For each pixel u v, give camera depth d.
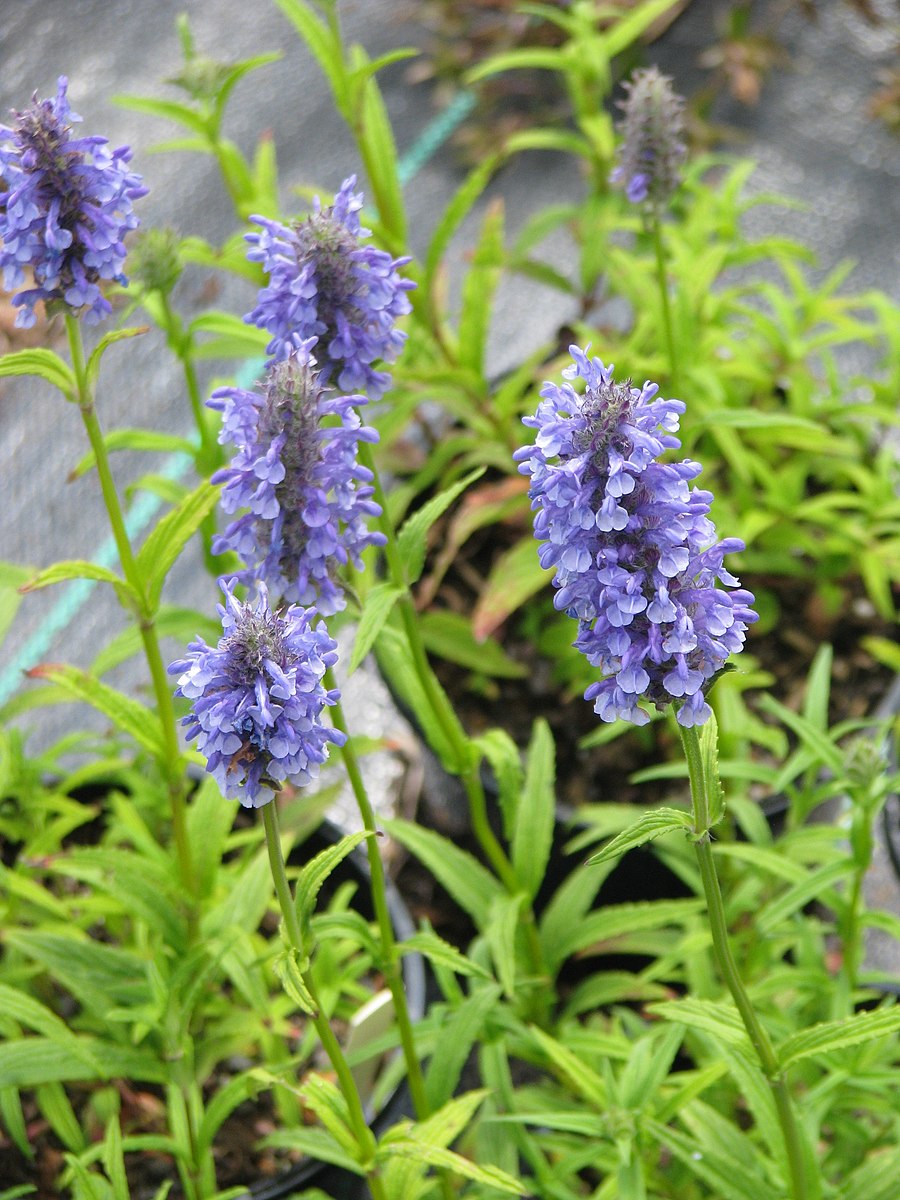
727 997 0.56
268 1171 0.58
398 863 0.70
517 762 0.56
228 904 0.54
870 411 0.70
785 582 0.73
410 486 0.71
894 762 0.65
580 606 0.40
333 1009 0.58
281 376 0.44
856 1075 0.51
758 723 0.65
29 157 0.46
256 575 0.45
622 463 0.38
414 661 0.53
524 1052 0.58
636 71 0.57
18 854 0.63
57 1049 0.51
